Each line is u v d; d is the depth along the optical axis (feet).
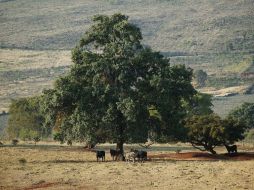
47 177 385.09
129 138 556.51
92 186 334.85
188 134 590.55
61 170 429.38
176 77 573.74
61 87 558.15
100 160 557.33
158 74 567.18
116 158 558.15
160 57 587.68
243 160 516.73
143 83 562.66
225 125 580.30
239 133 584.81
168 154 618.44
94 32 582.76
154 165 458.50
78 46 590.55
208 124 587.68
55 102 551.59
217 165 433.07
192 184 327.26
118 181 350.64
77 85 562.66
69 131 567.59
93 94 551.59
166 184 330.75
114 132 563.07
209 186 318.24
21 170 437.58
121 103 536.42
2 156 611.47
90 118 554.05
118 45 572.51
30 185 351.46
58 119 587.27
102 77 574.97
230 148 588.50
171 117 567.18
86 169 432.66
